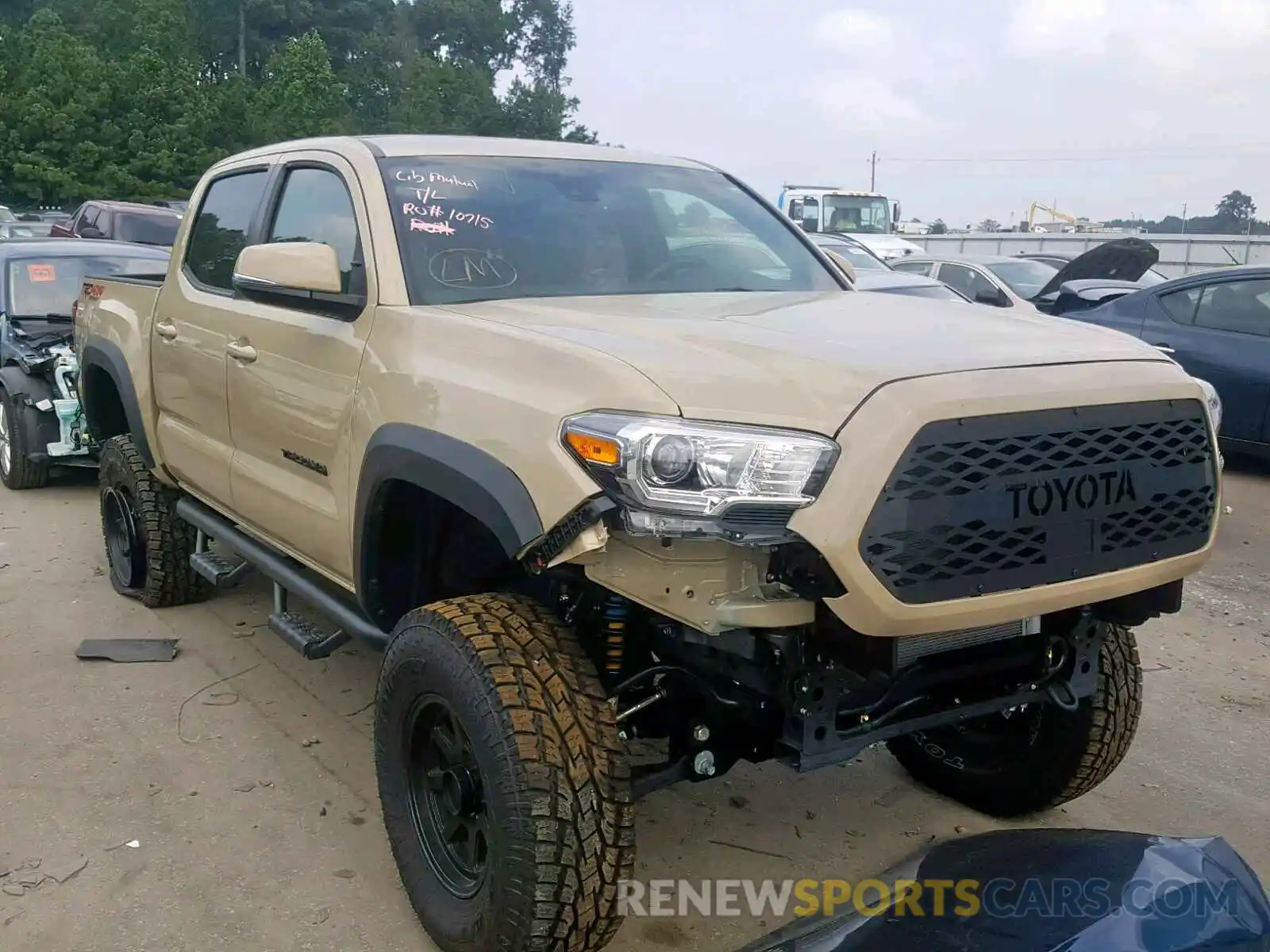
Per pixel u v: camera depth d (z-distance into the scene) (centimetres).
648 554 247
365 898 329
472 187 378
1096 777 358
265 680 482
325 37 7700
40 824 365
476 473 272
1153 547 276
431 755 303
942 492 240
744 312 323
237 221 453
